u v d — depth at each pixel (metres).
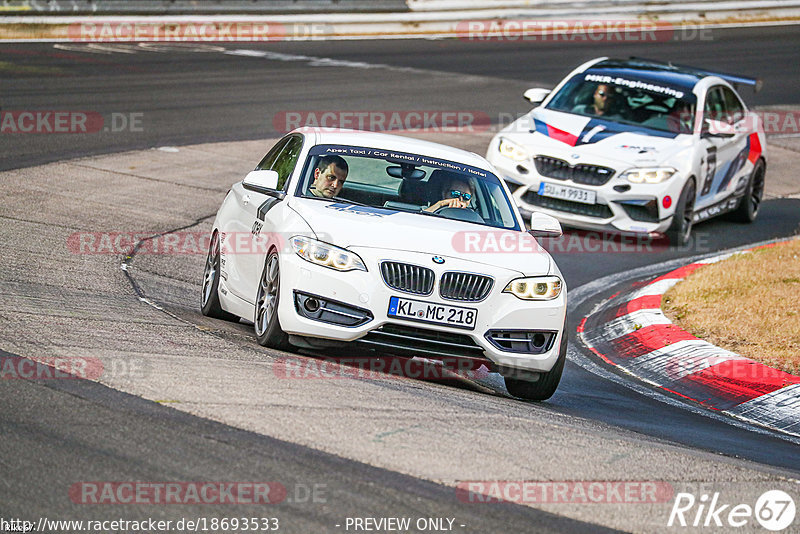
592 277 41.28
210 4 94.69
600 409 25.77
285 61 83.12
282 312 24.42
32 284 29.62
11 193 42.91
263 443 18.02
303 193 27.25
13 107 59.94
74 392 19.66
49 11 87.50
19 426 17.72
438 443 19.16
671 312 34.94
